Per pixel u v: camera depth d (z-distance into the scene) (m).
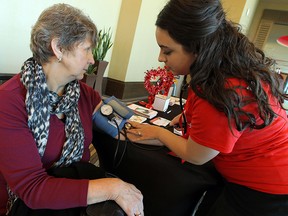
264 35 6.08
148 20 3.93
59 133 0.77
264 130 0.72
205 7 0.61
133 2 3.60
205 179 0.89
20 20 2.08
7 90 0.66
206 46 0.63
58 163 0.77
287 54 5.82
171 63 0.72
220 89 0.62
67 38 0.66
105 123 0.97
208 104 0.64
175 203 0.93
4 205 0.79
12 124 0.64
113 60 3.93
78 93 0.82
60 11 0.66
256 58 0.70
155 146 1.02
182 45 0.66
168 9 0.64
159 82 1.78
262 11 6.04
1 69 2.07
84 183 0.68
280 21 5.86
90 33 0.70
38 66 0.69
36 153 0.69
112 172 1.03
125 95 4.05
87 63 0.73
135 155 0.95
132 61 3.93
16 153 0.65
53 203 0.65
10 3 1.95
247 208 0.78
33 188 0.65
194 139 0.69
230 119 0.61
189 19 0.61
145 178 0.95
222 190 0.88
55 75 0.72
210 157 0.69
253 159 0.76
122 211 0.68
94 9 3.04
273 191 0.74
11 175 0.65
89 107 0.93
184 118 0.90
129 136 1.01
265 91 0.67
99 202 0.68
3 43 2.01
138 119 1.36
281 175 0.74
